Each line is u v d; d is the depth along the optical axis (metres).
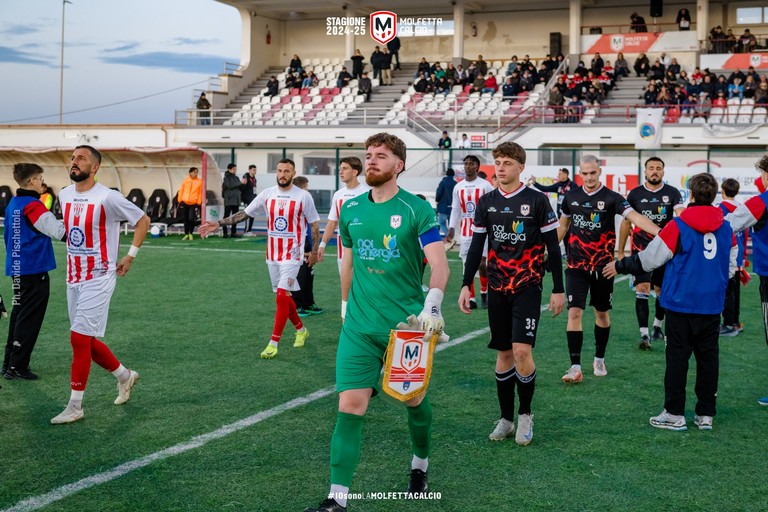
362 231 3.82
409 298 3.81
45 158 21.80
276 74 35.59
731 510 3.90
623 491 4.12
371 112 30.84
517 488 4.15
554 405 5.73
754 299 11.12
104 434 4.97
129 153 20.62
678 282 5.11
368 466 4.45
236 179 20.14
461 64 31.91
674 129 25.22
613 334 8.54
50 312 9.51
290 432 5.04
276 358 7.25
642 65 28.88
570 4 30.89
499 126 27.09
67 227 5.27
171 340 8.03
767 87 25.56
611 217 6.40
